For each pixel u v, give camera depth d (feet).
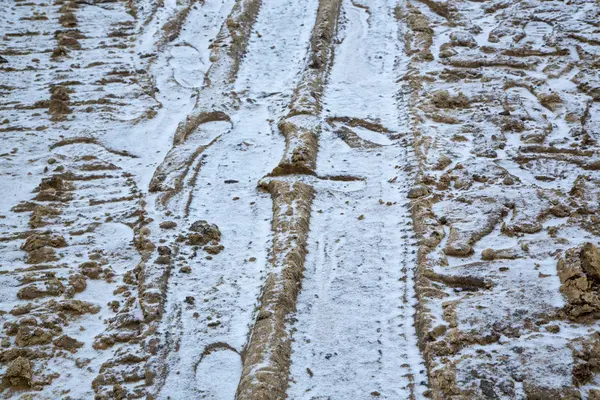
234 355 18.79
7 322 19.30
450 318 18.83
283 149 23.20
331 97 24.98
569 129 23.04
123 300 19.77
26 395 18.31
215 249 20.62
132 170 22.94
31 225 21.36
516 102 24.03
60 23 29.53
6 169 22.88
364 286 19.72
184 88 25.76
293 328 19.03
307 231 20.89
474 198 21.18
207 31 29.07
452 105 24.17
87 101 25.12
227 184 22.36
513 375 17.83
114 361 18.71
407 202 21.39
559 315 18.60
